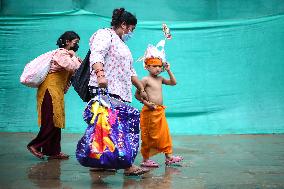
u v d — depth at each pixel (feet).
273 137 43.27
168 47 47.73
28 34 47.62
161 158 30.73
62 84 30.12
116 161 21.31
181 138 42.45
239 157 30.89
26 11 48.06
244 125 46.50
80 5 48.32
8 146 35.47
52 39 47.62
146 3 48.60
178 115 47.16
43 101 29.37
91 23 47.73
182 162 28.73
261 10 48.26
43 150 29.48
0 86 46.93
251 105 47.14
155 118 27.12
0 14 47.80
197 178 23.48
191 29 47.98
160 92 28.30
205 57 47.73
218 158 30.40
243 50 47.67
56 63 29.60
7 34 47.52
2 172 24.76
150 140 27.27
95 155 21.17
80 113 46.80
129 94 23.12
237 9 48.44
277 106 46.93
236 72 47.60
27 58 47.47
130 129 22.45
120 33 23.50
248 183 22.31
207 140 40.91
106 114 21.53
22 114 46.70
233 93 47.29
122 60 22.71
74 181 22.48
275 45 47.60
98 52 21.83
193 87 47.42
